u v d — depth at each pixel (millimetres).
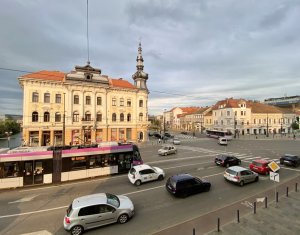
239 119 69000
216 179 18203
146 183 17016
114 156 19844
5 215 11422
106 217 9984
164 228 9875
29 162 16344
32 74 35281
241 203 12695
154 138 60812
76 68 39000
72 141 37969
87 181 17797
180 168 22219
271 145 42719
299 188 15570
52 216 11305
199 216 10930
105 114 41656
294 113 79188
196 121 95000
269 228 9656
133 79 49219
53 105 36250
